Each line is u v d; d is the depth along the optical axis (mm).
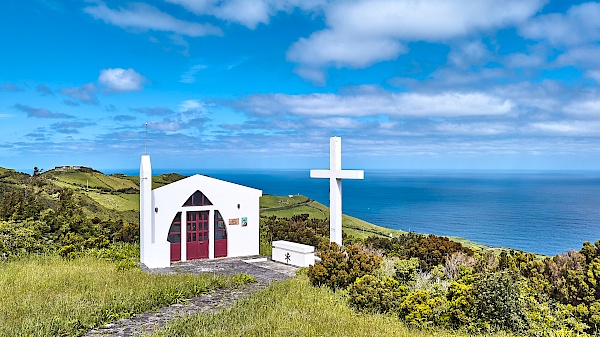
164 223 22203
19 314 11648
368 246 23766
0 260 20672
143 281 15875
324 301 13688
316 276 15953
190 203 22953
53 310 11852
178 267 21016
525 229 91000
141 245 22062
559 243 72875
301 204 62750
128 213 46281
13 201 30891
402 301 12969
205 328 10648
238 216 24172
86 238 26062
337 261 16203
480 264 16625
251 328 10617
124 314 12102
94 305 12391
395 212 127438
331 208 22078
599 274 13172
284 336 10094
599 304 12383
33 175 49000
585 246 15031
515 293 11773
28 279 16266
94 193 52125
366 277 14133
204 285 15625
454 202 165125
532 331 11133
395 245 24328
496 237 79688
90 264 20422
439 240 20469
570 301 13344
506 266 16562
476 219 110375
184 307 13273
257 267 21188
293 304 13227
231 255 23938
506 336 10773
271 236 30750
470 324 11305
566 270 14422
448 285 13820
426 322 11703
